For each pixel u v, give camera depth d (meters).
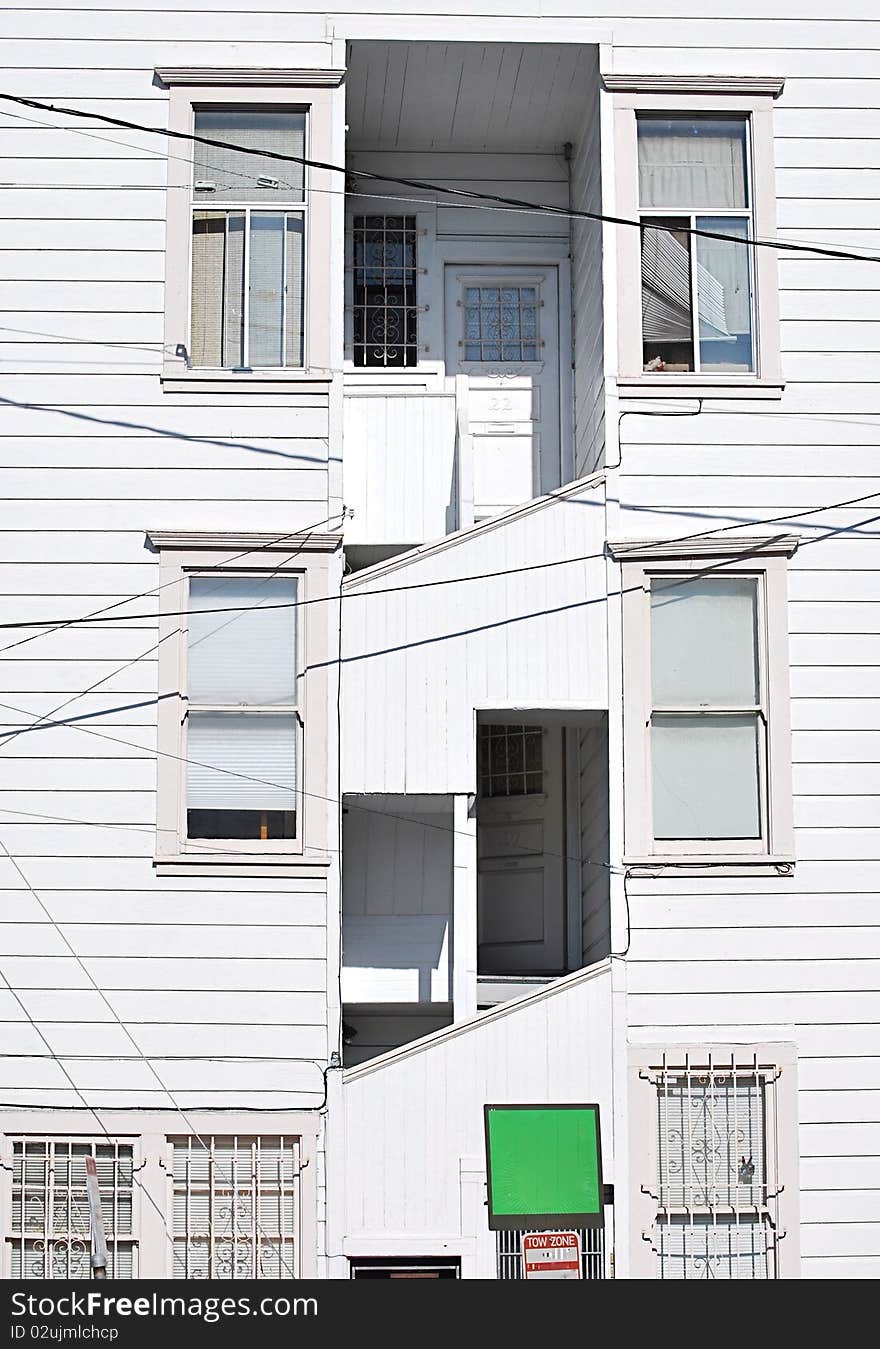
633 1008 14.04
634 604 14.55
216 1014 13.87
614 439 14.77
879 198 15.12
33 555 14.38
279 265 14.88
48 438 14.52
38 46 14.93
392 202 17.23
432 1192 13.70
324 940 13.98
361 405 16.11
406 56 15.36
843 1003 14.10
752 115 15.17
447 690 14.41
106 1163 13.77
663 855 14.27
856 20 15.31
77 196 14.80
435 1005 15.48
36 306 14.67
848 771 14.39
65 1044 13.82
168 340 14.66
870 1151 13.93
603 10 15.22
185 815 14.12
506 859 16.72
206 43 15.00
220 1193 13.73
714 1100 13.98
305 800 14.16
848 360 14.93
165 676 14.27
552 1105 13.84
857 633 14.57
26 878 13.99
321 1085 13.81
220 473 14.53
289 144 15.00
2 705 14.20
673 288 15.05
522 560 14.60
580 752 16.52
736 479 14.75
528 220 17.25
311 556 14.47
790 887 14.23
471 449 15.49
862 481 14.78
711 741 14.48
